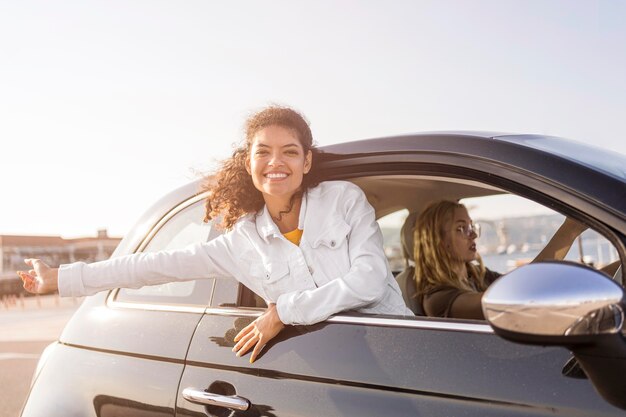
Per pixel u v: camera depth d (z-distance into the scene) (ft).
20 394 24.79
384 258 6.81
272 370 6.27
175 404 6.80
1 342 42.98
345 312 6.31
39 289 7.36
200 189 8.27
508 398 4.92
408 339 5.69
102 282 7.36
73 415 7.55
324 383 5.91
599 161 5.92
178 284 7.74
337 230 6.80
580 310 3.81
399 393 5.46
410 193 10.00
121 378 7.35
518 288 3.93
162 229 8.53
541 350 4.98
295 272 6.82
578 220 5.28
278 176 6.92
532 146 5.94
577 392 4.65
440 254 9.09
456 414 5.10
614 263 7.45
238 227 7.24
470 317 8.61
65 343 8.38
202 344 6.94
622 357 4.19
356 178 7.09
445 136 6.43
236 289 7.20
